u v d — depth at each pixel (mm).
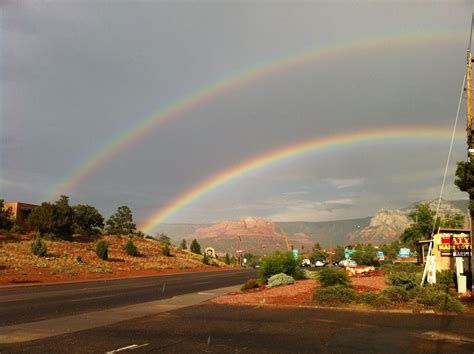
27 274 38719
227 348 10023
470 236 20469
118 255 63969
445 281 20781
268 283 27891
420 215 55938
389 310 15695
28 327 13297
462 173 20078
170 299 21953
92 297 23203
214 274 53625
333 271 21984
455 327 12367
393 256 123500
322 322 13539
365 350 9703
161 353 9570
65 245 59188
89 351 9812
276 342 10633
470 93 20312
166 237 112188
